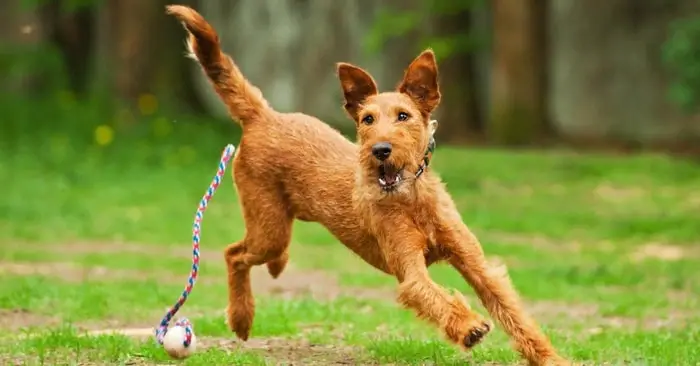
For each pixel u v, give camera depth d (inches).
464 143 1069.8
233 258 337.1
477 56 1224.2
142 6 1072.2
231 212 742.5
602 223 682.2
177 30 1090.7
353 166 313.3
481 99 1168.8
